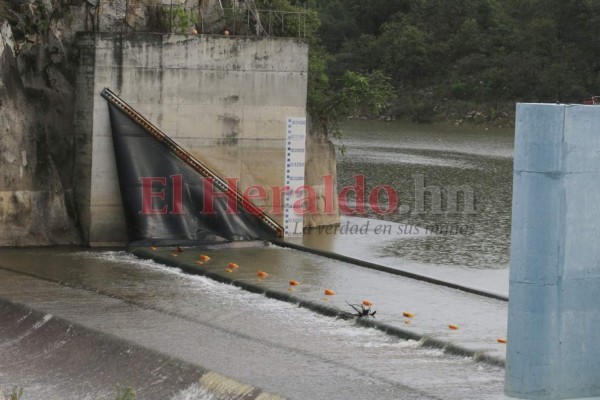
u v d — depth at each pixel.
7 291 26.14
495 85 96.06
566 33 95.38
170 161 32.16
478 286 26.91
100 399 20.67
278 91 33.19
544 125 17.03
